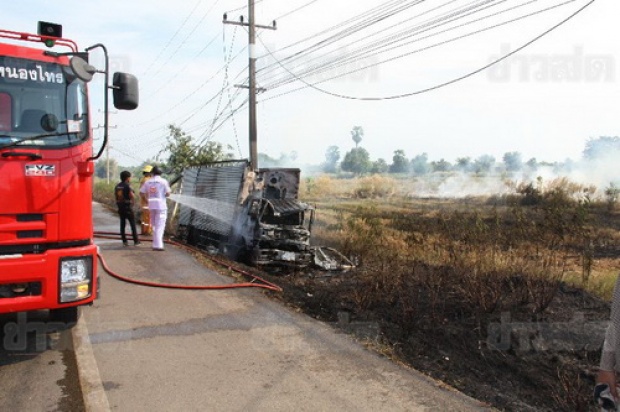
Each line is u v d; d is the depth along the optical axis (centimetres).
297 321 648
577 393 480
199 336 580
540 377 529
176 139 2361
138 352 528
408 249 1146
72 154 494
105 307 685
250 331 602
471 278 771
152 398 427
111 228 1652
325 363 511
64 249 485
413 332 633
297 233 1194
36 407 411
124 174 1190
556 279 768
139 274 887
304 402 426
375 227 1338
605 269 989
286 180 1299
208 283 836
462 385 498
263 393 441
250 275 908
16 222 462
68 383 456
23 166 466
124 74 534
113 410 406
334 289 869
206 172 1503
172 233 1753
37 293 471
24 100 488
